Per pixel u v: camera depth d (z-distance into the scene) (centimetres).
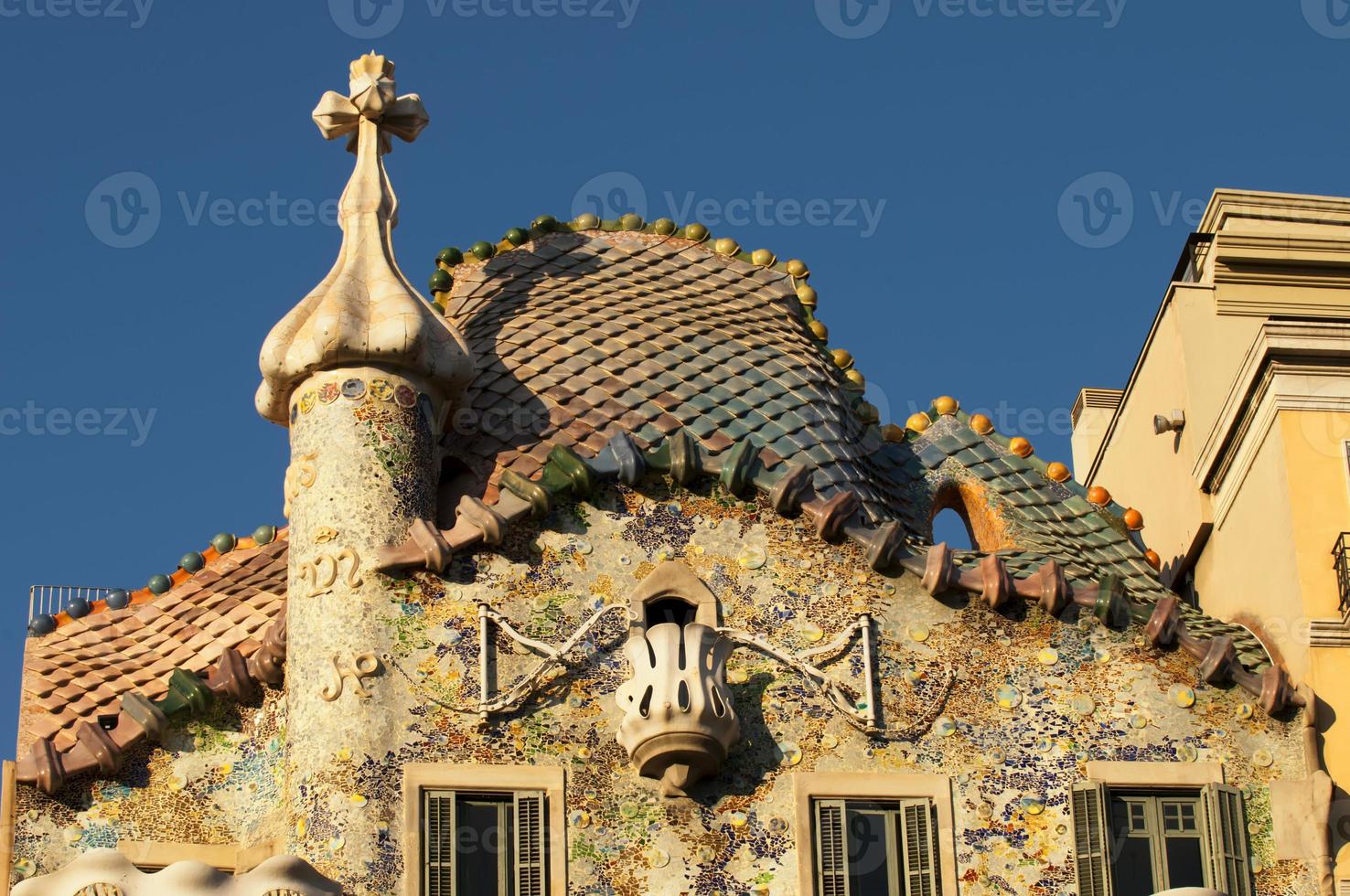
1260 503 4928
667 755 4459
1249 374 4959
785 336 5200
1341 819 4566
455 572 4625
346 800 4425
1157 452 5428
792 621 4647
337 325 4759
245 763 4644
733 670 4606
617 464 4716
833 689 4591
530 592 4625
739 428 4922
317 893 4209
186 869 4169
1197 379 5291
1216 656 4647
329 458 4703
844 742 4562
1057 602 4666
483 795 4469
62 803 4594
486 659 4556
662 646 4506
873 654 4634
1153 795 4572
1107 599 4672
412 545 4619
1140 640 4675
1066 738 4591
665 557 4678
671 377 4994
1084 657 4659
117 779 4619
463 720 4516
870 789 4522
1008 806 4534
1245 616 4934
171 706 4647
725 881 4444
